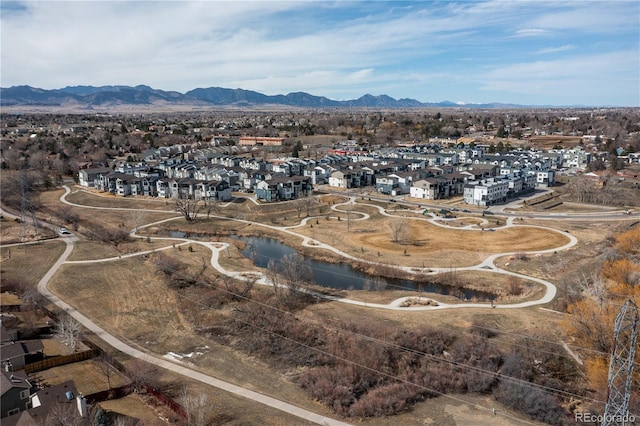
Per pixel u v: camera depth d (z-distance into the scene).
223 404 46.81
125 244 98.38
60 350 57.22
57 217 122.00
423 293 71.94
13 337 57.06
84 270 83.75
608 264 71.81
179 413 44.38
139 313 67.81
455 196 140.12
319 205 129.88
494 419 45.16
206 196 136.12
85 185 160.38
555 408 45.38
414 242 96.50
